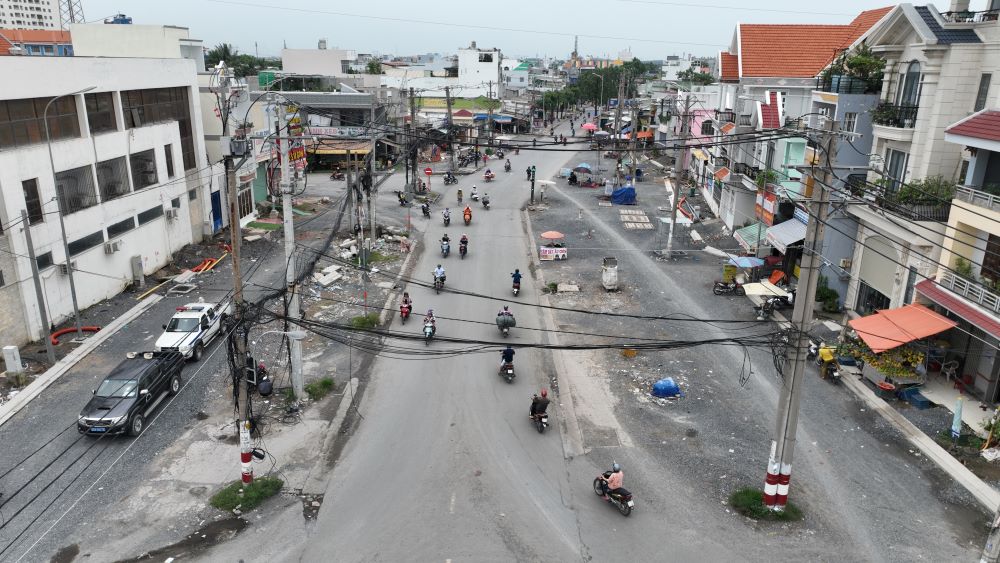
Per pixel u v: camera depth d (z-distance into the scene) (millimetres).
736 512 16484
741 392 22719
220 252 37875
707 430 20312
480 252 40469
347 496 17094
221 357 24922
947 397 21609
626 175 67875
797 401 15406
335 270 34688
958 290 20594
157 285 32531
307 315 28875
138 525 15711
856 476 17891
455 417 21203
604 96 145875
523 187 62688
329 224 44625
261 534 15562
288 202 20000
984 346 21094
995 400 20953
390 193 57156
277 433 19969
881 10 42594
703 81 91062
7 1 141750
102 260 29781
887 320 22438
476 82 120500
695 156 62781
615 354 25781
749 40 44469
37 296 23203
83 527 15562
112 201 30328
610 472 16812
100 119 30078
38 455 18344
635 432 20281
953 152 23172
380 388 23062
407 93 82500
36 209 25688
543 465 18562
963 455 18453
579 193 59906
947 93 22656
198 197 39062
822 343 25234
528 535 15648
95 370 23516
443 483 17703
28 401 21234
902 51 26438
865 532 15695
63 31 84375
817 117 28609
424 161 75000
